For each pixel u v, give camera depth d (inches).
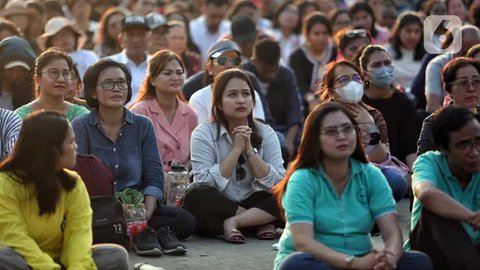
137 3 1332.4
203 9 1278.3
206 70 845.2
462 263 510.6
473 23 1164.5
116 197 634.8
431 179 532.1
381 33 1190.9
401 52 1058.7
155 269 568.4
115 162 660.1
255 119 711.1
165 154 747.4
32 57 777.6
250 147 680.4
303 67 1055.6
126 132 666.8
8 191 509.7
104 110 662.5
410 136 789.2
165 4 1439.5
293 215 507.8
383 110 784.9
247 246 660.7
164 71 746.8
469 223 514.6
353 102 701.9
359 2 1190.9
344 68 702.5
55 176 509.7
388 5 1448.1
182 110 762.8
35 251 506.9
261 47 922.7
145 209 645.3
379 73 773.9
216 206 675.4
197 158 685.9
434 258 529.7
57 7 1135.6
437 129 529.0
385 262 491.2
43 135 504.1
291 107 934.4
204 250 647.8
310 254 499.2
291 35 1299.2
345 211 516.7
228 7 1341.0
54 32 987.3
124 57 949.8
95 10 1300.4
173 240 640.4
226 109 680.4
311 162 514.9
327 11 1444.4
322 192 515.2
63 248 522.9
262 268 601.6
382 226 517.7
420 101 893.2
